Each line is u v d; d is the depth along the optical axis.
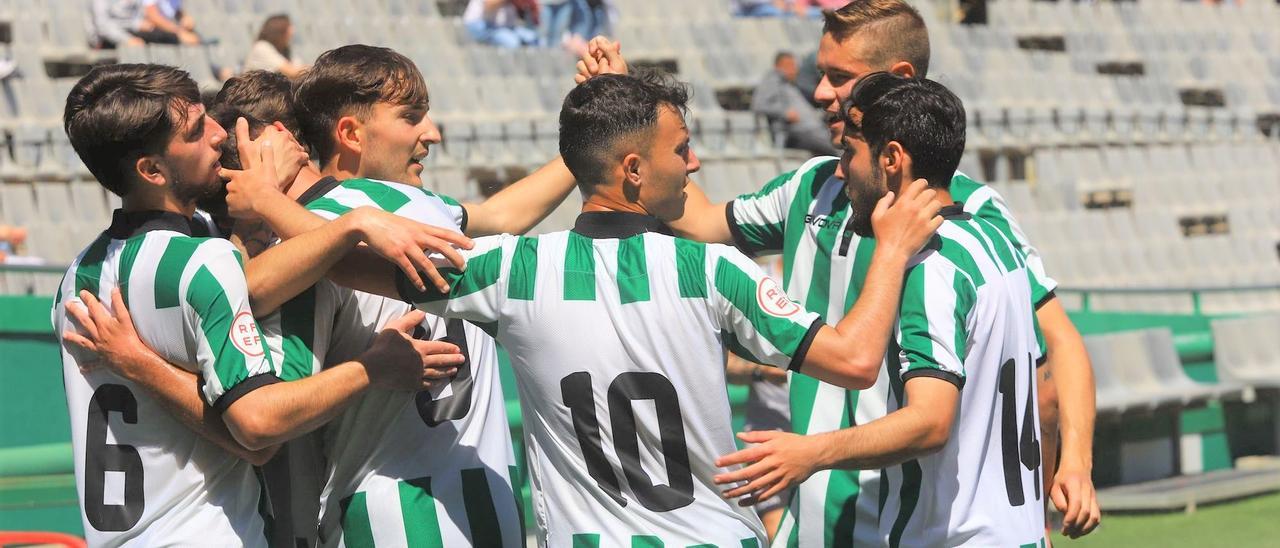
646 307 6.05
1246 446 20.36
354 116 6.87
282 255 6.04
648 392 6.10
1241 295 29.23
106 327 6.17
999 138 33.69
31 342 12.54
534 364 6.19
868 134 6.80
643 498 6.17
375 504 6.59
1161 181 34.84
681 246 6.15
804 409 7.30
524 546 7.21
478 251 6.17
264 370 5.98
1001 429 6.89
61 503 12.41
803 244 7.67
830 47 7.84
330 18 31.23
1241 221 35.50
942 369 6.30
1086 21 41.34
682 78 32.81
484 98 29.70
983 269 6.72
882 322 6.07
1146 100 38.94
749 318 6.04
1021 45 40.03
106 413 6.32
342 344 6.66
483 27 31.50
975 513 6.75
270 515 6.66
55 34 27.47
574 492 6.28
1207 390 19.05
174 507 6.28
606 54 8.12
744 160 28.92
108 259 6.31
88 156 6.24
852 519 6.98
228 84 7.45
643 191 6.27
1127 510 17.08
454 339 6.92
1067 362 7.77
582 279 6.11
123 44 26.81
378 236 5.90
